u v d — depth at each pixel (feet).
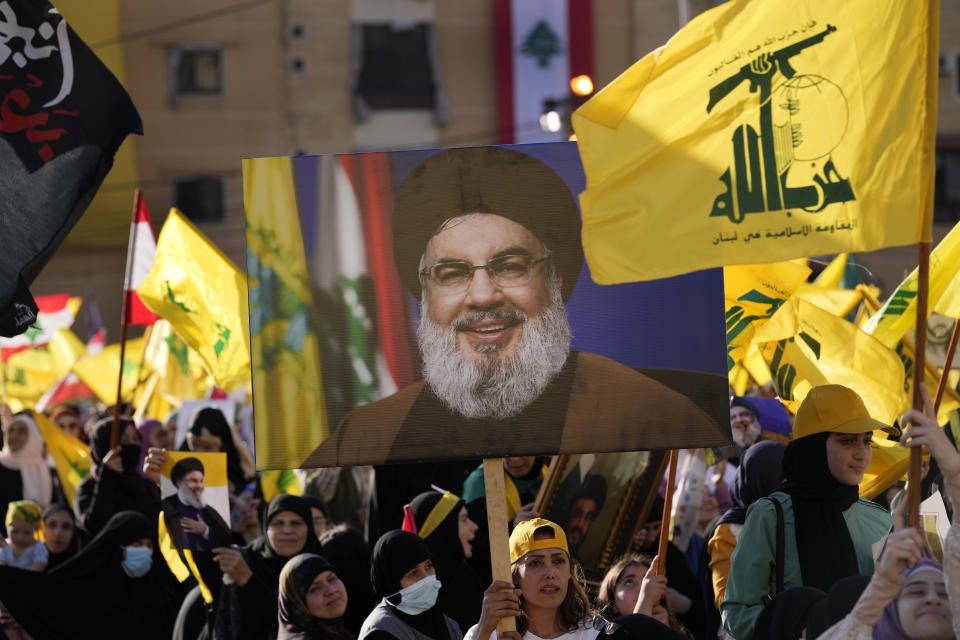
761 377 48.24
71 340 82.17
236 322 42.19
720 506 48.16
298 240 29.48
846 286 51.65
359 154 29.53
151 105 220.43
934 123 24.09
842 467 28.14
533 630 26.55
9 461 53.42
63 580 39.96
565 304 29.01
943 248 33.81
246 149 222.69
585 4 224.12
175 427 57.21
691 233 25.55
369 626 29.60
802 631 24.63
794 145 25.16
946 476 22.27
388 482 43.50
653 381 28.84
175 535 34.19
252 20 222.69
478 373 28.99
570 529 37.88
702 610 38.55
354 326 29.30
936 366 37.06
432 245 29.32
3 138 33.35
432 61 224.33
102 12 218.59
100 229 217.77
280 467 29.14
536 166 29.25
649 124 26.02
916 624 22.61
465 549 37.14
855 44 24.88
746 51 25.62
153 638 40.37
